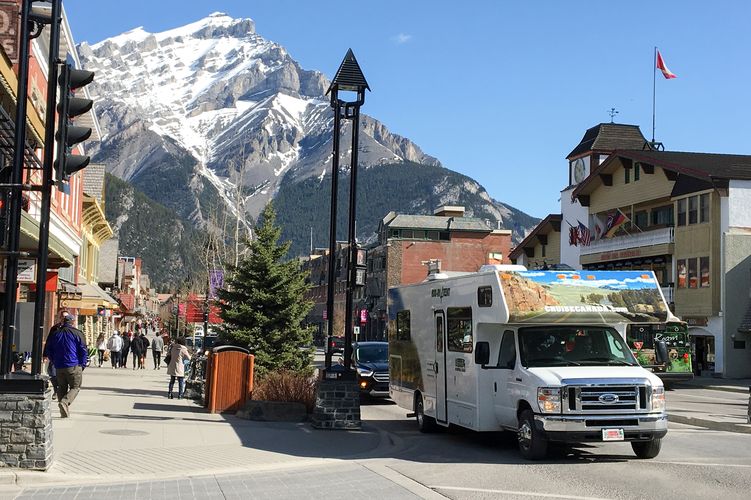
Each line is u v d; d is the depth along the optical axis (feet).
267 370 81.30
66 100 35.63
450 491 34.04
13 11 59.31
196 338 170.19
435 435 57.72
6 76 55.98
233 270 88.94
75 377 55.57
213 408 65.00
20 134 35.76
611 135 218.18
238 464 40.32
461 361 51.83
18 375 35.73
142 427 52.90
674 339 120.16
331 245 58.80
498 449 49.42
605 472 39.52
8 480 33.65
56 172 35.32
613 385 42.63
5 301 35.24
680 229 162.09
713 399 99.60
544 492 33.96
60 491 32.32
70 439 45.85
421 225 338.13
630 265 186.19
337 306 380.99
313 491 33.71
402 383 65.05
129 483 34.68
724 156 173.06
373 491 33.83
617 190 189.16
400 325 66.28
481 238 340.80
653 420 42.68
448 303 54.75
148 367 142.51
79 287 128.06
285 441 49.44
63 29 80.02
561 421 42.19
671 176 166.61
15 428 34.78
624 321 46.16
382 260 343.26
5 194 37.09
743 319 149.48
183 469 38.37
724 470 40.14
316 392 57.41
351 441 50.85
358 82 57.98
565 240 219.00
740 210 150.82
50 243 78.48
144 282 474.49
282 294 86.12
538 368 44.60
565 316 45.78
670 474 38.88
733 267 150.20
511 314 45.55
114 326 248.11
